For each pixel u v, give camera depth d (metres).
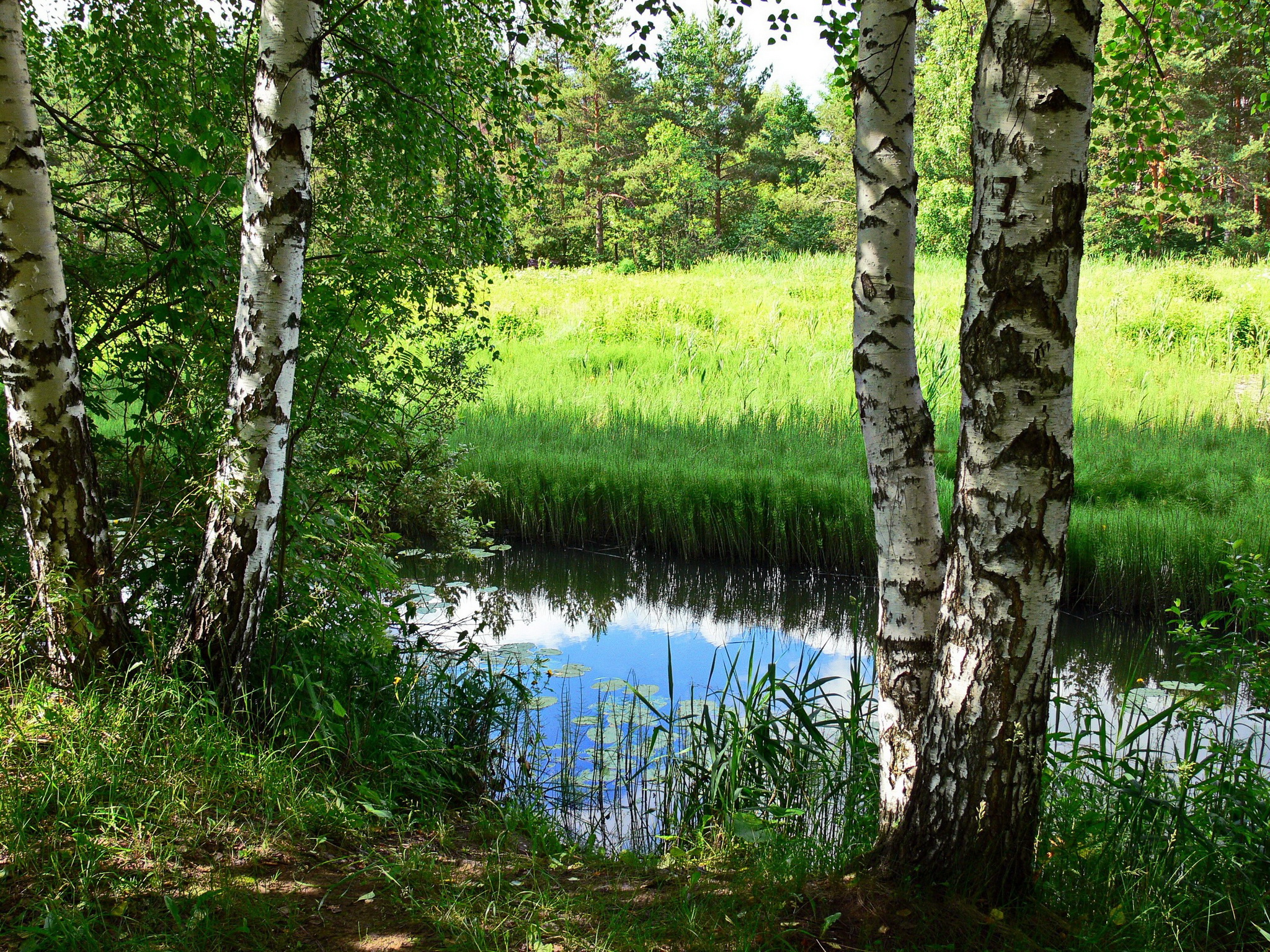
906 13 3.07
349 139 5.89
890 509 3.15
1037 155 2.34
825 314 18.94
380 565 4.59
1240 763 3.48
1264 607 3.83
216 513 3.79
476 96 5.85
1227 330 15.12
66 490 3.51
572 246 39.88
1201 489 9.10
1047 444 2.45
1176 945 2.70
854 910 2.72
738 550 9.73
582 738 5.25
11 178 3.26
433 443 6.41
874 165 3.11
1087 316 16.70
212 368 4.39
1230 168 26.23
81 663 3.59
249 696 3.89
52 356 3.43
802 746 4.39
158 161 4.46
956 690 2.65
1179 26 5.14
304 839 3.22
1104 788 3.56
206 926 2.53
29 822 2.84
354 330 4.98
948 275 21.92
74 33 5.14
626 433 12.62
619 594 9.09
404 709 4.68
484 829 3.77
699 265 26.94
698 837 3.83
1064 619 8.02
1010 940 2.55
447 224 5.93
